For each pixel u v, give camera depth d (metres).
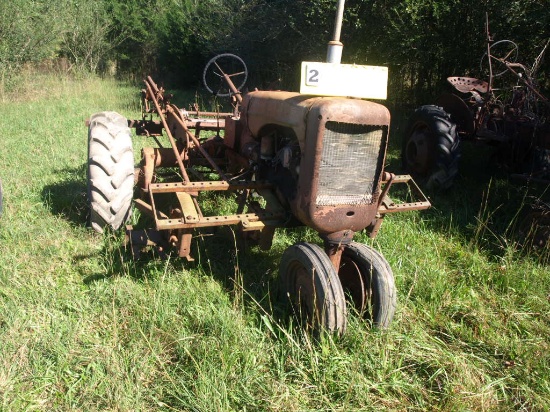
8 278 3.55
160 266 3.86
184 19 16.59
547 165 5.89
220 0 13.66
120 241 4.17
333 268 2.95
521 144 6.07
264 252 4.21
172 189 3.38
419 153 6.25
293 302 3.27
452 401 2.65
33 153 6.96
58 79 15.90
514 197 5.67
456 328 3.32
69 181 5.65
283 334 3.13
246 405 2.59
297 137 2.96
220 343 2.96
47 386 2.66
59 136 8.06
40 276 3.70
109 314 3.23
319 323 2.92
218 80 15.77
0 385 2.60
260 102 3.64
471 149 8.03
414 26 9.33
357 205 2.96
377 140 2.91
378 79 2.89
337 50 2.93
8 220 4.55
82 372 2.76
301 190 2.92
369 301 3.09
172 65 17.73
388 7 9.74
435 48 9.47
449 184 5.88
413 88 11.20
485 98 6.25
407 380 2.81
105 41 20.22
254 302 3.42
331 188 2.91
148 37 20.52
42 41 13.77
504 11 8.03
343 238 3.03
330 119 2.72
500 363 3.03
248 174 3.93
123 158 4.13
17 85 13.14
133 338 2.98
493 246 4.58
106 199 4.03
